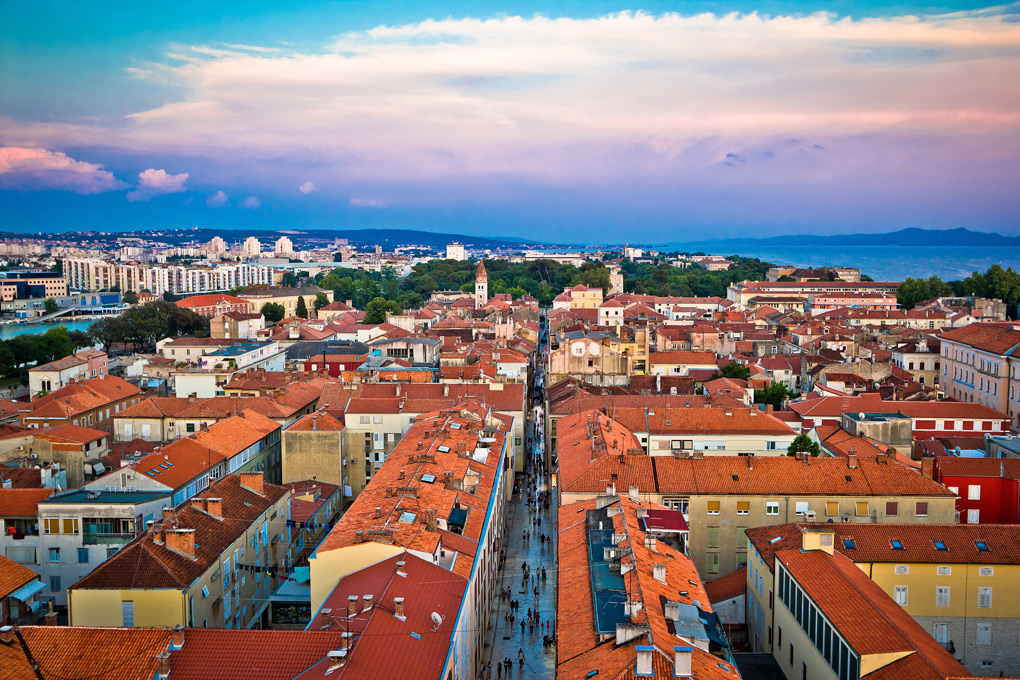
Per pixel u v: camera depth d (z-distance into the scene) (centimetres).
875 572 8588
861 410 15925
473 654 8331
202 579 8425
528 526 13600
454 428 13000
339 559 8100
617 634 6175
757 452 13962
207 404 16162
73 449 14025
